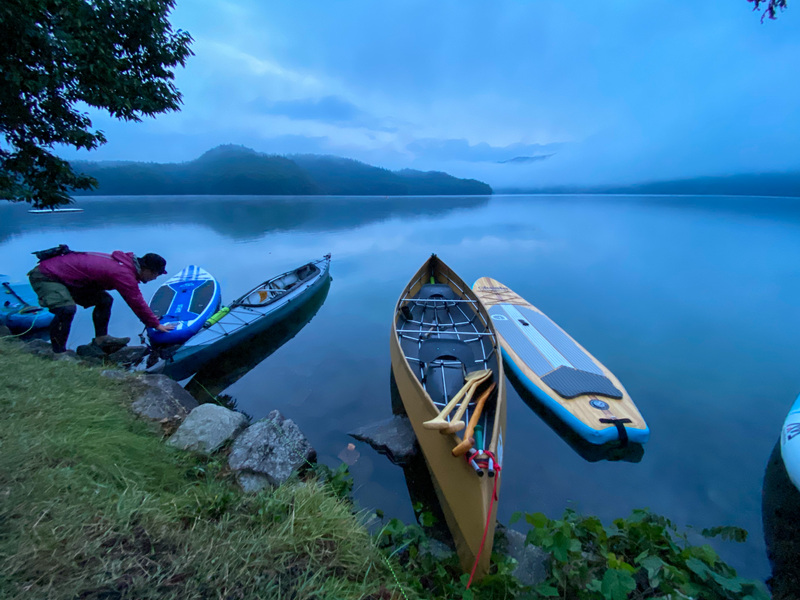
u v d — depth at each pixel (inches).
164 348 268.7
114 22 242.8
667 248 783.7
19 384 121.7
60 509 73.7
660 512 155.2
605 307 407.5
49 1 211.2
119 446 109.0
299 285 420.2
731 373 268.8
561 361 261.1
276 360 291.4
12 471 80.4
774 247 780.0
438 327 279.4
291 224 1218.6
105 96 239.9
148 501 86.0
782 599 115.6
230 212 1673.2
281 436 149.4
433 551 122.6
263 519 93.7
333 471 152.9
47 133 250.4
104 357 238.2
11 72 207.0
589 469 179.9
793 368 274.8
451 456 135.6
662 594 96.3
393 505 150.1
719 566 100.7
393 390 245.8
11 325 314.3
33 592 58.1
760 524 147.9
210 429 142.8
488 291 408.2
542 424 217.0
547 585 97.2
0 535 64.8
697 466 182.4
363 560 92.0
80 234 930.1
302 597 72.7
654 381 257.4
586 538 117.2
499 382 175.5
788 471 168.6
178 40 269.0
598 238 930.1
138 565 68.2
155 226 1115.3
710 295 450.9
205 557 73.0
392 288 498.0
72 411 115.8
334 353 303.6
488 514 113.7
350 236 964.0
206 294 343.6
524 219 1466.5
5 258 634.8
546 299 436.5
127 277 219.3
